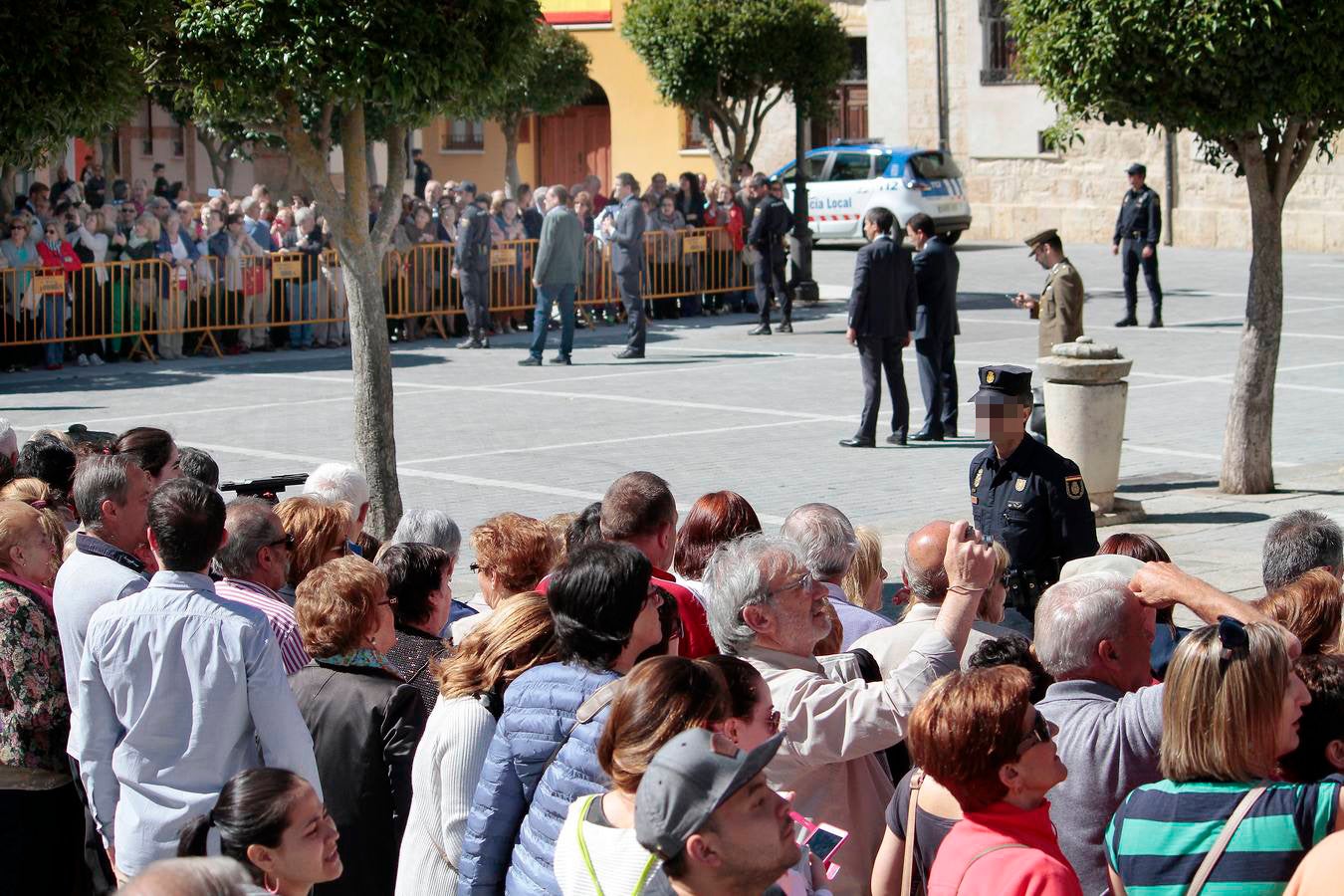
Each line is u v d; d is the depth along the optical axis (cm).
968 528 466
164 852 478
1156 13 1169
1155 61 1201
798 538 578
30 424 1775
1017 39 1305
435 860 461
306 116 1259
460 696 471
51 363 2252
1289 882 358
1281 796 379
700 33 3173
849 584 654
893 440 1622
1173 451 1552
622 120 4622
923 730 384
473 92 1066
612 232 2778
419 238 2566
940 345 1631
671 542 590
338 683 525
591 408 1856
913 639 530
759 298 2538
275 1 982
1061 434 1252
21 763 561
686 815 292
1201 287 2956
